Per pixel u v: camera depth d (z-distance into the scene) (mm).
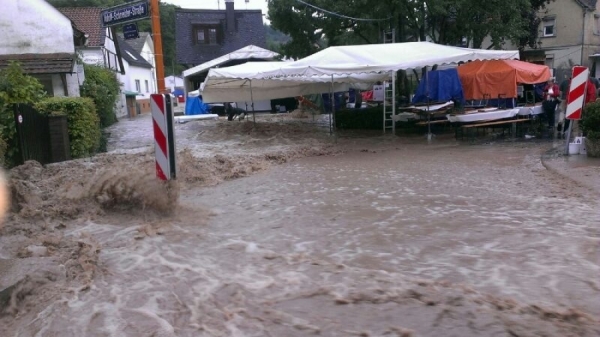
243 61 34500
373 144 14875
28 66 20406
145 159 11539
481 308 3697
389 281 4273
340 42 26375
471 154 11914
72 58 21375
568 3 34000
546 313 3592
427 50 15758
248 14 46625
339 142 15633
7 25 21531
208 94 23125
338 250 5160
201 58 43875
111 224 6402
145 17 13164
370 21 21078
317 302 3941
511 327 3414
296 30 22453
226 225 6281
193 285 4359
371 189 8117
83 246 5336
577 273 4309
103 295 4160
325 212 6723
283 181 9125
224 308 3891
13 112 10234
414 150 13164
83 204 7000
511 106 16000
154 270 4738
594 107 10211
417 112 16500
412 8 19219
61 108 12398
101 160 11609
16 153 10430
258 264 4840
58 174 9562
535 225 5750
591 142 10258
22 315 3877
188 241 5629
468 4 18688
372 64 14812
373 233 5688
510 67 15508
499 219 6055
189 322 3672
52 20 21922
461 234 5516
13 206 6891
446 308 3729
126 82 41656
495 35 19625
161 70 13469
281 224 6230
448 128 18188
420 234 5578
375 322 3580
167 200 6824
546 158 10531
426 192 7754
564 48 34781
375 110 19891
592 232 5422
